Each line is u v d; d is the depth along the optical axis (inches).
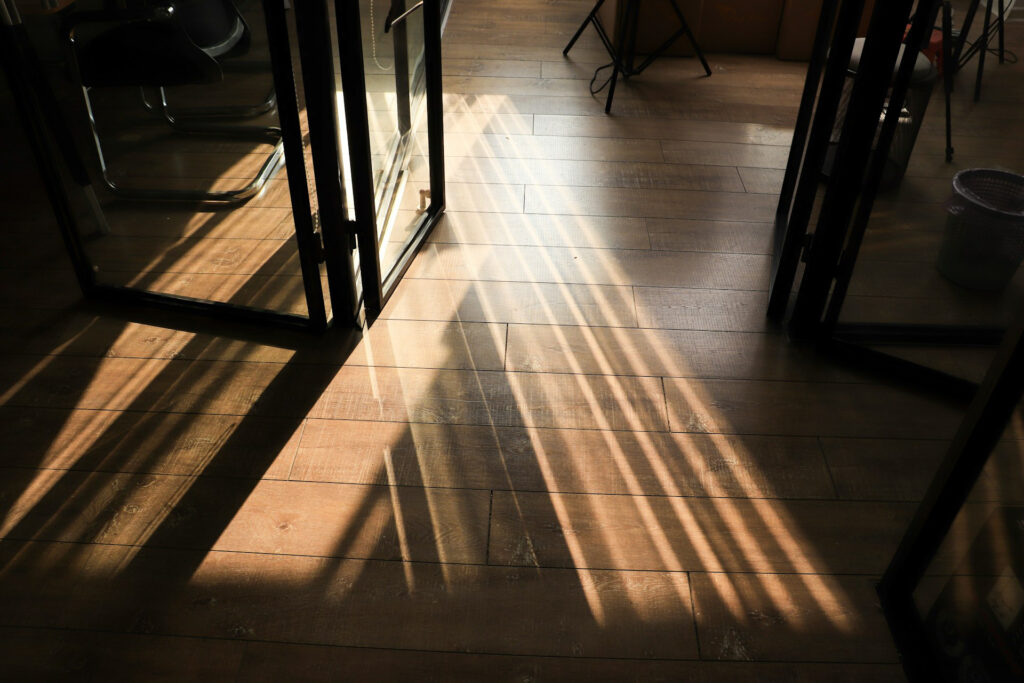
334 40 76.0
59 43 84.7
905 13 71.1
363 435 77.9
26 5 80.4
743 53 167.8
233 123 82.4
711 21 163.9
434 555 67.2
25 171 117.9
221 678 58.5
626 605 63.9
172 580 64.7
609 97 139.7
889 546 69.2
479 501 71.9
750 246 107.7
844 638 62.1
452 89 147.6
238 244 88.8
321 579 65.2
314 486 72.7
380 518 70.1
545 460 75.9
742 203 117.0
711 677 59.4
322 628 61.8
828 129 81.1
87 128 86.1
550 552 67.7
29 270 99.1
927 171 78.1
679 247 106.8
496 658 60.1
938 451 78.2
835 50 78.4
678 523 70.5
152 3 86.6
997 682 51.8
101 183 88.5
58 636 60.8
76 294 95.6
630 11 144.4
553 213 112.8
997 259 79.9
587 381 85.0
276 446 76.5
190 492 71.9
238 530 68.7
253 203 86.0
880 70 74.3
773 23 164.1
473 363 86.8
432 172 107.9
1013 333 49.1
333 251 85.4
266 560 66.5
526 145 129.6
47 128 85.0
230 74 81.2
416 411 80.7
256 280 89.8
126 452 75.4
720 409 82.1
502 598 64.2
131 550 66.9
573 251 105.2
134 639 60.7
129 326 90.9
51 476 73.0
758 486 74.1
